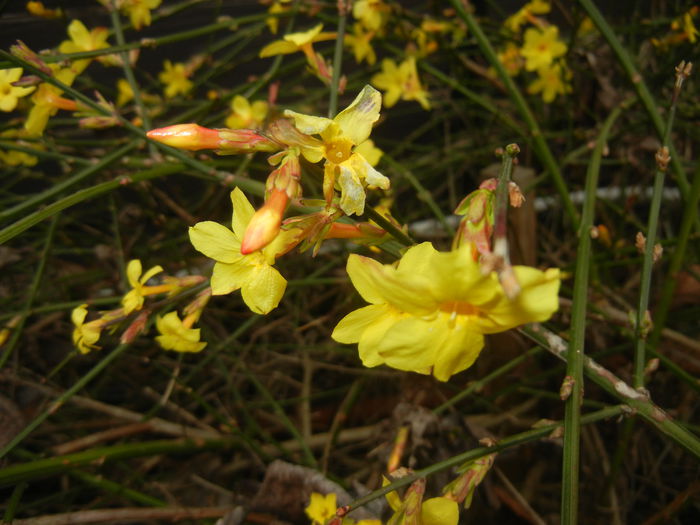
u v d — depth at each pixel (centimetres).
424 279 9
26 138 24
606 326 25
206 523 22
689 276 28
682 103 30
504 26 31
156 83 30
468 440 20
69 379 31
